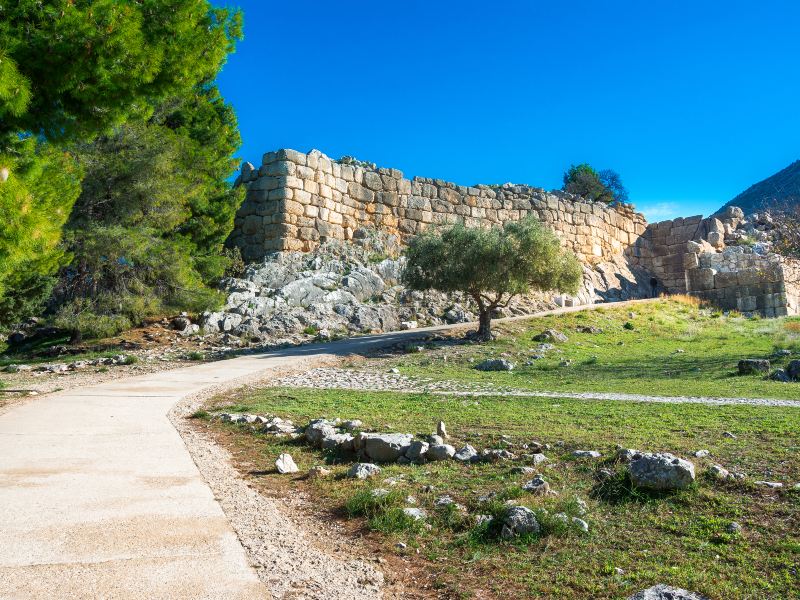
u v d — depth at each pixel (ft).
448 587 15.57
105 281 84.74
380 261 115.24
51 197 36.14
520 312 114.93
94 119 35.53
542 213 144.05
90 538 16.81
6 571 14.53
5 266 30.81
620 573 15.90
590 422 32.48
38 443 28.48
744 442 26.18
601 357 69.87
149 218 84.38
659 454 21.56
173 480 22.98
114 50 32.32
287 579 15.07
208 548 16.52
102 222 79.92
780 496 19.66
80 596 13.33
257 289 100.17
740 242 156.35
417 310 107.45
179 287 85.35
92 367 66.64
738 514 18.84
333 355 70.49
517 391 47.11
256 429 33.55
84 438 29.81
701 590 14.79
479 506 20.59
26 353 79.41
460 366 64.90
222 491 22.16
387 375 58.39
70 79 32.35
